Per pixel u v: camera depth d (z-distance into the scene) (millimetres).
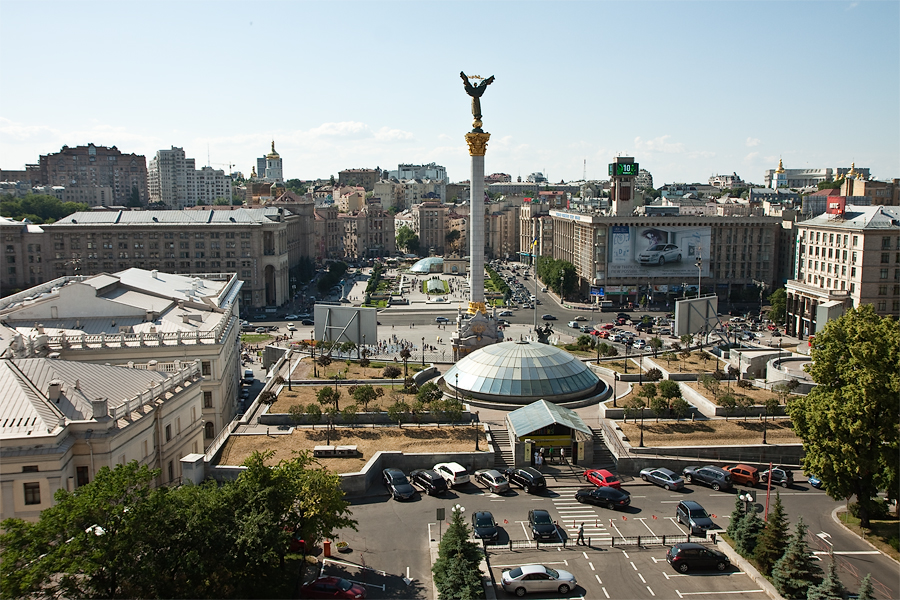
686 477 97562
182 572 58500
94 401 75812
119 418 80062
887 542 76125
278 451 99000
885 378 74875
